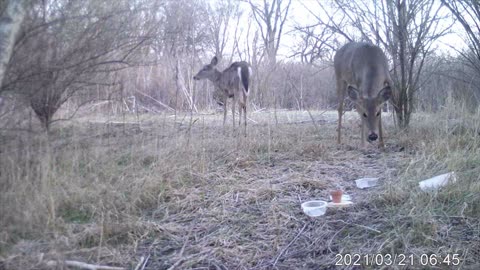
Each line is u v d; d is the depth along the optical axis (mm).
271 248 1621
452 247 1568
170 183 2139
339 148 2961
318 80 6266
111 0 2219
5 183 1655
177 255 1561
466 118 2971
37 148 1855
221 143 2859
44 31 1860
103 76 2410
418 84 4020
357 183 2193
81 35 2037
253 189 2115
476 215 1758
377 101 2826
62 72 2006
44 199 1708
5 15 1628
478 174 2057
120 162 2273
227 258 1553
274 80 6020
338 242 1645
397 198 1922
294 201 2010
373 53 2955
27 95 1858
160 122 3119
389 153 2773
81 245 1583
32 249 1485
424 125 3254
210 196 2057
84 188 1892
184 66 5961
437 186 1956
